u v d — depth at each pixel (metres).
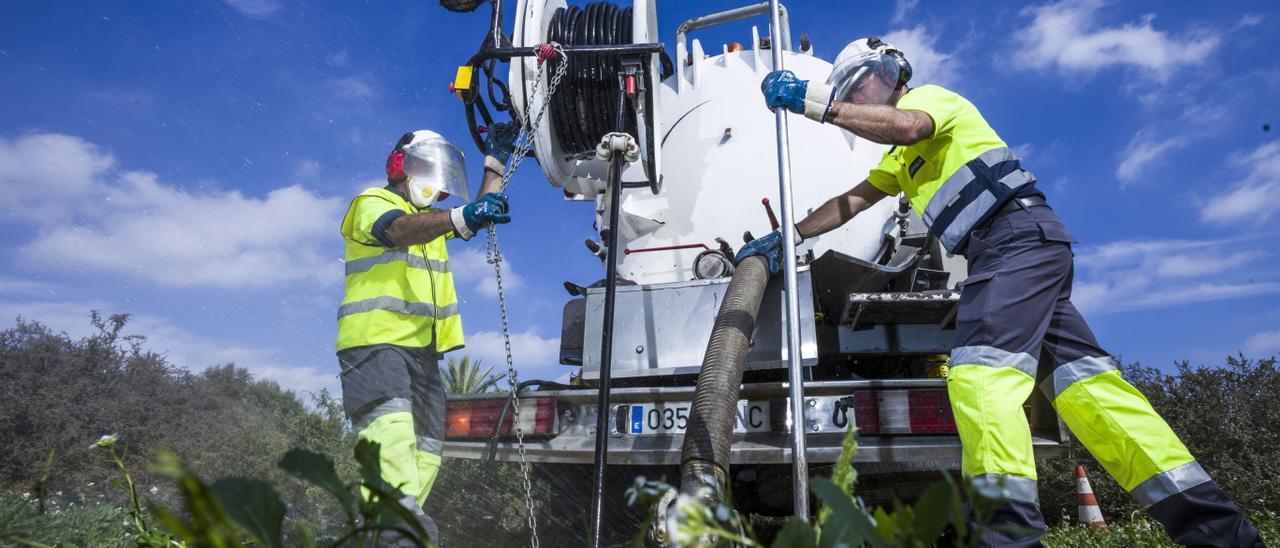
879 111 2.47
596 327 3.30
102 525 1.97
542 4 3.64
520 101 3.55
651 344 3.26
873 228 3.87
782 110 2.56
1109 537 3.28
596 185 4.26
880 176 3.08
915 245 3.96
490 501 3.38
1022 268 2.23
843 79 2.68
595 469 2.30
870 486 3.02
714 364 2.32
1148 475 2.15
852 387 2.78
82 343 4.47
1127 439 2.19
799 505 2.03
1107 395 2.24
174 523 0.33
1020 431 2.02
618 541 3.15
